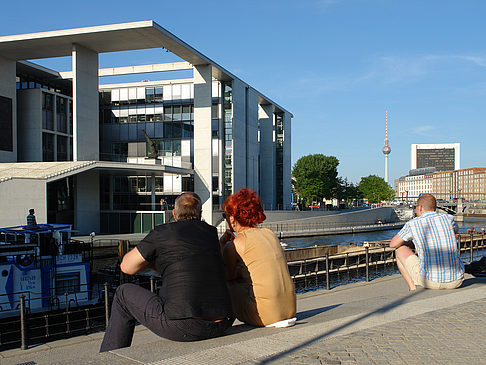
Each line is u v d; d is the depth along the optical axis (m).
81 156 43.81
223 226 49.69
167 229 3.62
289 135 79.06
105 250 36.22
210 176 50.41
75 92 43.38
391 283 11.09
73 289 16.78
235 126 57.03
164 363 3.17
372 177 139.38
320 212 68.75
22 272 15.62
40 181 36.09
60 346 9.38
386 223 74.69
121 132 60.88
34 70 53.41
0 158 44.62
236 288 4.26
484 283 7.22
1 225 34.50
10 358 8.52
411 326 4.27
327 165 105.62
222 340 3.75
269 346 3.56
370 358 3.25
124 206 57.94
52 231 17.27
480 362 3.19
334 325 4.34
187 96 59.03
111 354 3.48
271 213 58.28
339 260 26.39
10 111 46.28
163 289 3.58
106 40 42.88
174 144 59.03
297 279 21.52
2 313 14.58
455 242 6.71
